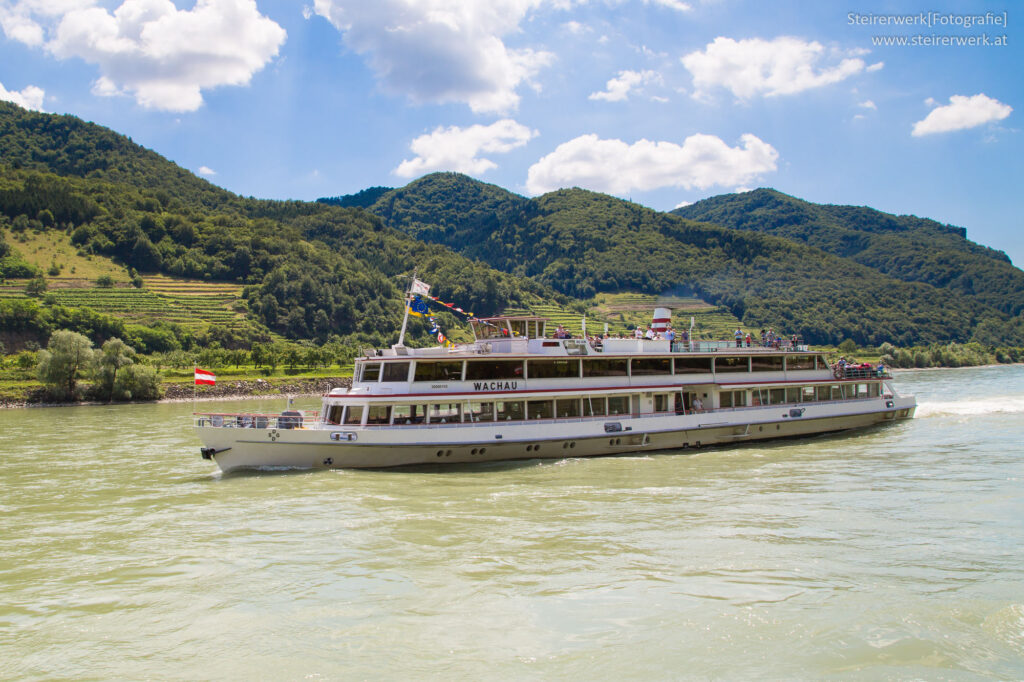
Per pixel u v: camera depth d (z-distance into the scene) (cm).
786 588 1972
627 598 1920
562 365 4109
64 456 4678
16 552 2417
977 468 3597
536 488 3231
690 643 1666
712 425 4450
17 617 1881
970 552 2248
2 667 1616
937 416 5825
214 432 3575
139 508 3011
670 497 3045
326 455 3628
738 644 1658
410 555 2288
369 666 1587
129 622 1839
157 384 11256
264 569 2191
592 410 4150
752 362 4750
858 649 1627
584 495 3089
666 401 4406
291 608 1897
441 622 1798
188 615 1872
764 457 4078
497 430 3822
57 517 2898
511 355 3941
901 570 2098
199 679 1547
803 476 3497
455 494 3114
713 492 3142
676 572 2105
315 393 13112
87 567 2250
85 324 16088
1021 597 1883
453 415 3794
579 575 2092
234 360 14462
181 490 3350
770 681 1499
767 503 2925
